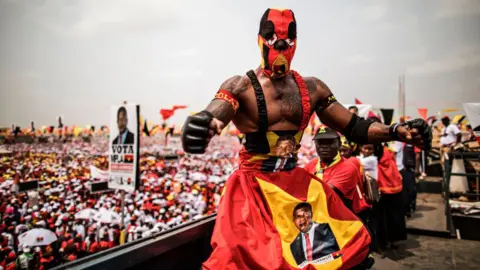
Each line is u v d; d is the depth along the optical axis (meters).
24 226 12.40
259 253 2.04
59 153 48.66
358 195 4.23
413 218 7.61
